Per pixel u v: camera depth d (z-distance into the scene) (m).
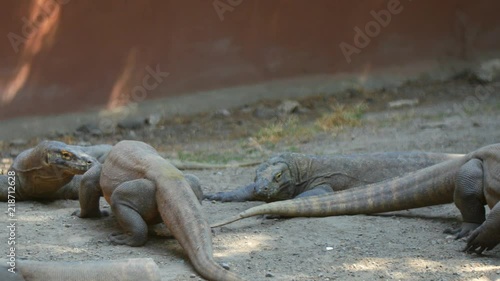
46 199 15.84
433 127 23.94
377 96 29.42
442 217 14.70
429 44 31.55
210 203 15.90
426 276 11.45
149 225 13.35
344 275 11.48
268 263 11.97
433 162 16.30
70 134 25.19
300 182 15.92
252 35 28.56
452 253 12.53
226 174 18.86
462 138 22.06
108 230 13.64
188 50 27.53
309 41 29.45
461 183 13.56
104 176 13.64
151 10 26.78
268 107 28.03
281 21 28.97
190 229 11.74
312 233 13.52
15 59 24.88
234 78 28.33
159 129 26.00
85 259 12.04
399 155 16.45
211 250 11.35
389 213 14.98
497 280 11.29
